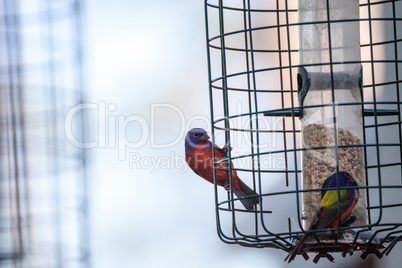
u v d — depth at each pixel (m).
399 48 12.22
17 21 11.73
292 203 13.04
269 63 13.91
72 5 12.26
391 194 12.35
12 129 11.41
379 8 12.41
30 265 11.14
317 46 10.09
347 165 9.83
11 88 11.57
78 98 12.26
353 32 10.09
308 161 9.93
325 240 9.00
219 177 10.69
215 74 14.34
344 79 9.98
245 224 13.44
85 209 11.98
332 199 9.09
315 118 9.95
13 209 11.16
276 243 9.10
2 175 11.23
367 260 12.69
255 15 14.17
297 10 10.41
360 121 9.95
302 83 10.09
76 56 12.27
